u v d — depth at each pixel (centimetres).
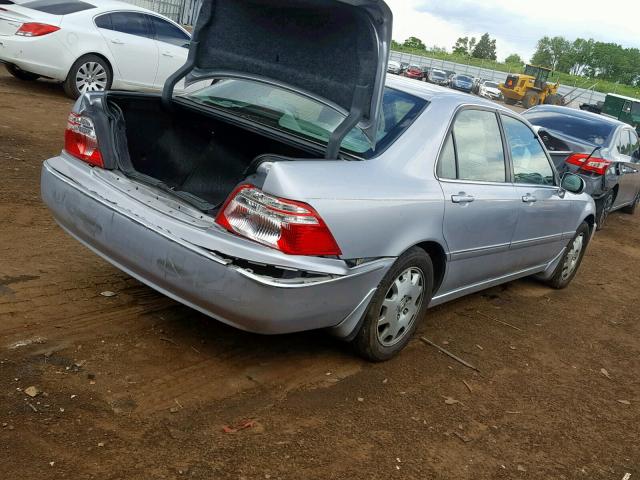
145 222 339
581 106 3114
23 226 516
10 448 270
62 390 315
